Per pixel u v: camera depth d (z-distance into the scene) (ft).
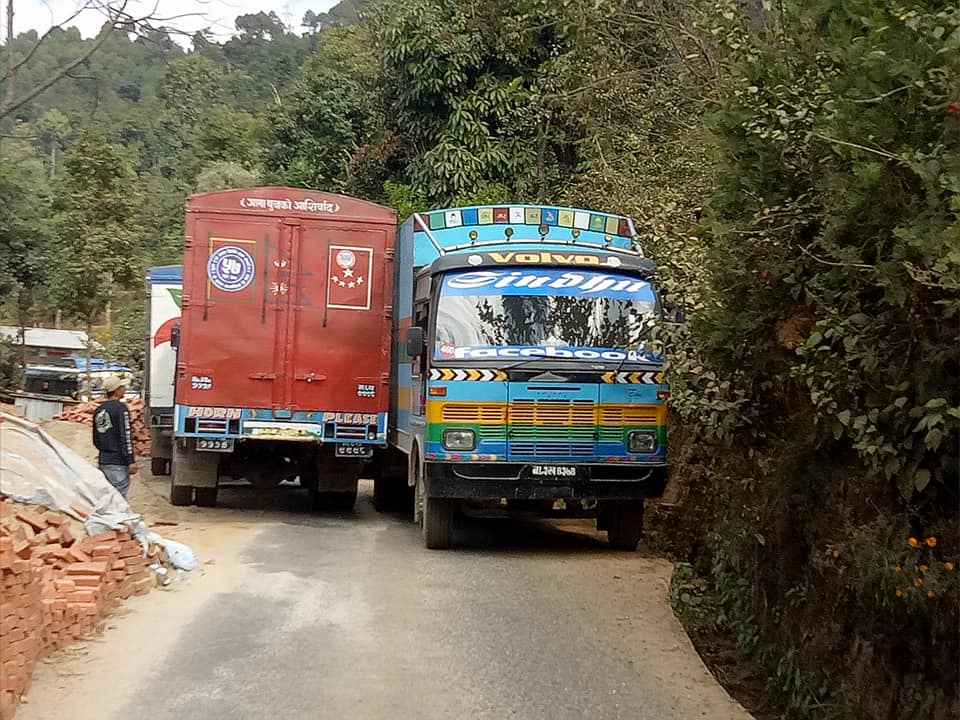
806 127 20.52
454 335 37.06
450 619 28.07
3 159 108.58
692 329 24.93
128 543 29.89
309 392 46.34
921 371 17.03
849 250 17.51
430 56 74.28
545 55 73.77
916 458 17.62
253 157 143.95
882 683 19.52
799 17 20.79
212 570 33.53
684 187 42.45
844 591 21.33
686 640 26.81
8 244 110.32
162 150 154.51
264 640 25.68
